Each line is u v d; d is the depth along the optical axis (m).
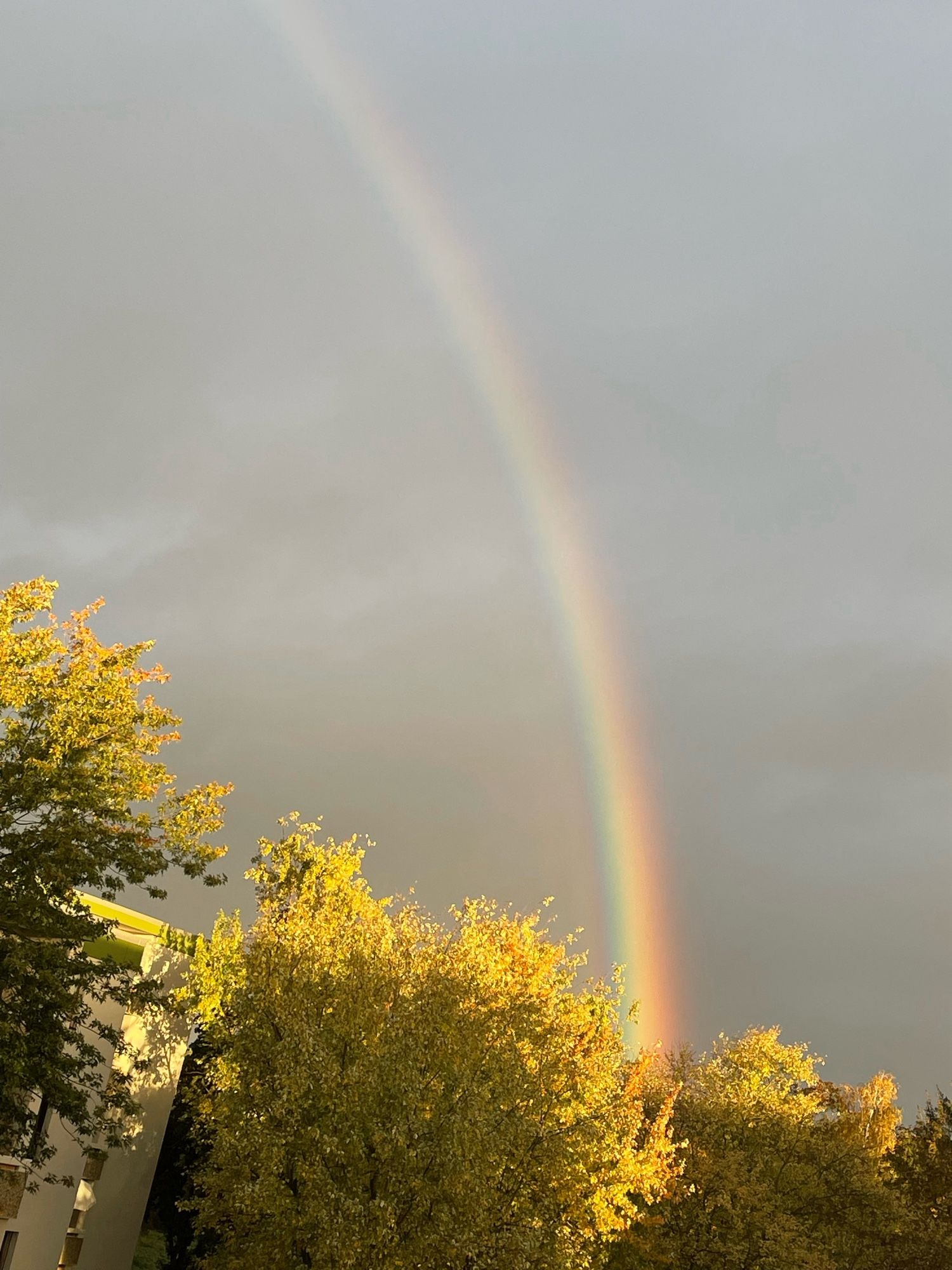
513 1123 28.31
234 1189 26.83
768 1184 41.34
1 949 27.86
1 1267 32.75
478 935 39.00
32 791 29.56
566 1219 31.45
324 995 30.16
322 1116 26.62
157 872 31.14
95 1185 36.47
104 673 32.62
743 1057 53.84
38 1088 28.83
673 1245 38.94
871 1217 44.25
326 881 39.31
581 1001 40.94
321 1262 24.48
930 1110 57.19
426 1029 28.98
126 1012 38.03
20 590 32.12
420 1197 25.09
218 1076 31.55
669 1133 39.09
